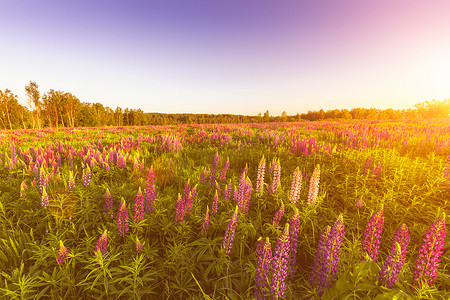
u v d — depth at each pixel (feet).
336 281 8.70
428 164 25.23
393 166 23.52
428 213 15.39
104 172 27.91
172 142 47.52
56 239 12.90
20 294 10.02
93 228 15.66
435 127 56.59
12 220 16.40
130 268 10.30
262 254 8.66
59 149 38.42
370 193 18.45
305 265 12.74
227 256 11.86
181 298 10.73
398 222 15.07
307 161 28.94
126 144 43.01
